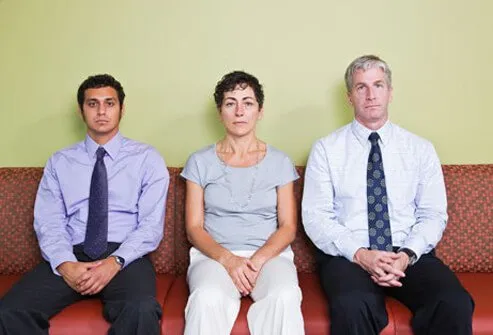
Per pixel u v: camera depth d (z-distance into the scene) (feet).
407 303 6.19
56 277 6.47
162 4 7.98
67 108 8.17
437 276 6.18
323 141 7.21
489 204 7.30
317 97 8.05
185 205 7.27
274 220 7.11
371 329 5.82
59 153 7.33
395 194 6.94
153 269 6.89
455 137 8.09
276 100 8.08
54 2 8.00
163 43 8.03
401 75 8.00
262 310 5.94
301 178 7.55
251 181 7.00
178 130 8.18
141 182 7.23
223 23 7.98
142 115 8.16
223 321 5.85
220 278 6.19
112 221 7.05
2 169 7.73
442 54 7.95
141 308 5.84
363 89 6.81
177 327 6.03
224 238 6.95
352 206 6.95
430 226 6.75
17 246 7.45
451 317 5.73
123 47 8.05
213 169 7.07
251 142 7.18
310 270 7.42
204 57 8.04
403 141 7.09
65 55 8.08
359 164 7.01
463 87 7.99
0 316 5.84
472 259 7.29
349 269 6.41
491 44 7.91
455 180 7.39
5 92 8.18
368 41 7.96
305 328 5.98
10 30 8.06
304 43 7.98
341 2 7.91
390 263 6.26
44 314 6.01
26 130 8.25
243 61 8.03
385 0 7.89
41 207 7.14
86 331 6.00
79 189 7.13
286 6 7.93
